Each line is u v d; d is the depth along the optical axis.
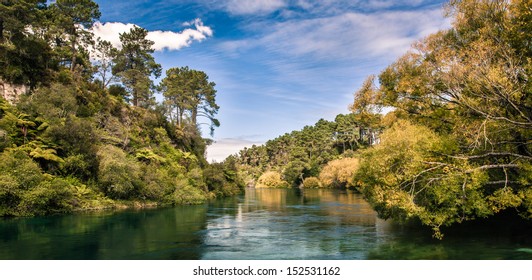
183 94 72.25
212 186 63.47
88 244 18.61
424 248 17.36
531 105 16.61
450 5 20.61
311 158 117.69
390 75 22.67
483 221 24.50
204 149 76.94
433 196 18.02
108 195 38.53
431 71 18.91
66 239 19.84
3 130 32.00
